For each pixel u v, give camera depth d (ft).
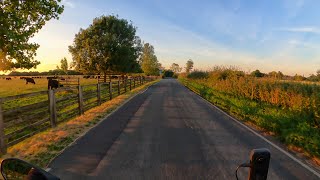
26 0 38.32
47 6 40.01
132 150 26.53
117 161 23.22
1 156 24.63
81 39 165.27
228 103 63.21
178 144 29.07
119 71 169.07
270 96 59.98
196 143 29.63
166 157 24.49
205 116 48.80
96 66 161.58
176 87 154.10
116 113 50.67
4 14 35.12
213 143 29.84
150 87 150.20
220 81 110.22
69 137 31.04
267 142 30.91
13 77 261.24
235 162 23.43
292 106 48.34
